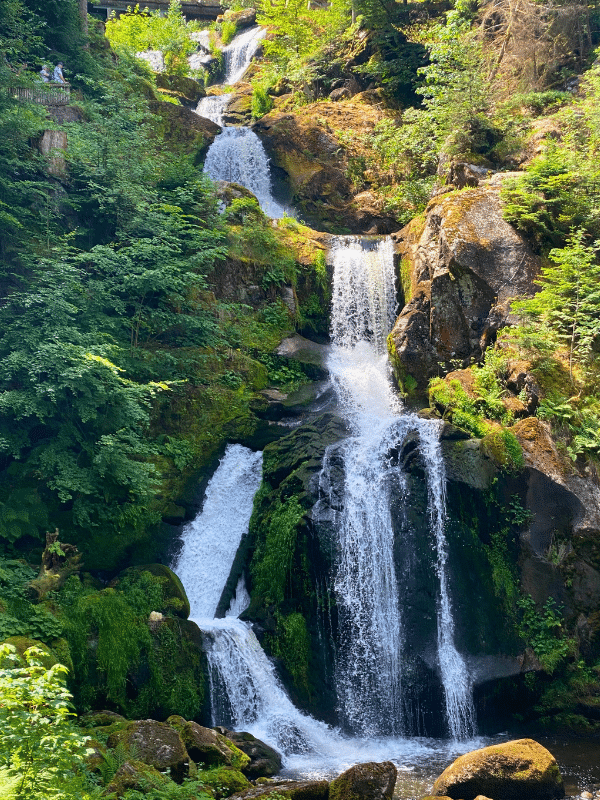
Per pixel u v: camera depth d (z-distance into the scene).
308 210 27.70
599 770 11.93
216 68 42.31
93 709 11.89
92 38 27.66
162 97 31.39
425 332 20.09
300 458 16.28
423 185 26.03
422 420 16.64
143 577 13.84
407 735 13.91
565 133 23.03
